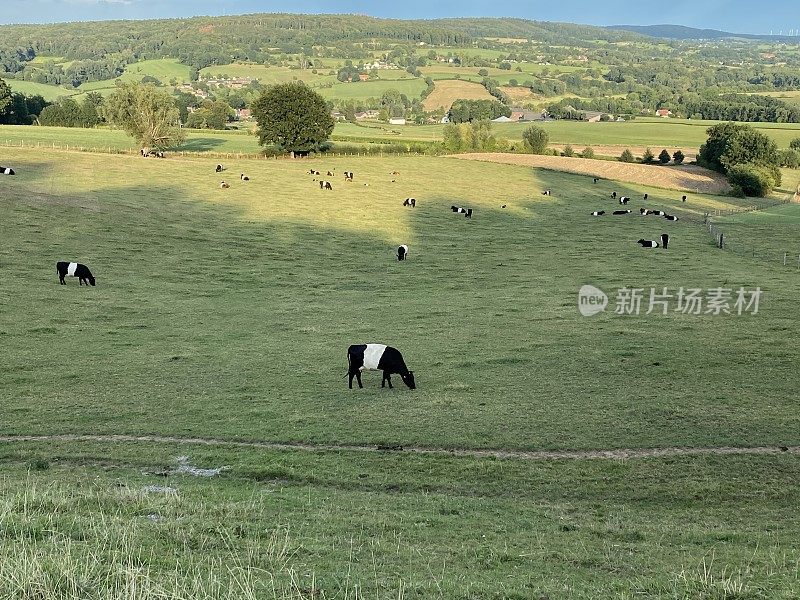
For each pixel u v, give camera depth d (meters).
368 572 11.02
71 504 13.59
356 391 26.47
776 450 20.98
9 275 43.41
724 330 35.22
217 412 23.94
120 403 24.70
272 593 9.49
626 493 18.33
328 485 18.31
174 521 12.77
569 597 10.38
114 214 63.53
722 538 14.85
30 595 8.59
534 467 19.78
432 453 20.69
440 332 35.66
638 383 27.05
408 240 65.19
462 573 11.38
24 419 22.91
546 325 36.91
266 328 36.59
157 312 38.91
